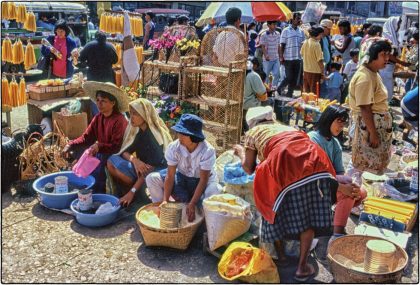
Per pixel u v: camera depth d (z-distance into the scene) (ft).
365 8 99.40
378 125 14.37
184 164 13.16
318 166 10.34
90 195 14.12
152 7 79.87
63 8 44.29
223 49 20.51
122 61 23.82
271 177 10.52
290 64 30.42
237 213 11.80
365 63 14.12
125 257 12.18
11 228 13.50
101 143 15.26
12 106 20.47
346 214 12.76
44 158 16.97
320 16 40.22
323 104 22.88
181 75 20.54
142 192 15.30
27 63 23.90
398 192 14.33
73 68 28.30
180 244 12.25
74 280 11.19
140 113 14.58
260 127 11.49
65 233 13.30
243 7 31.96
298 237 10.75
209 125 20.18
